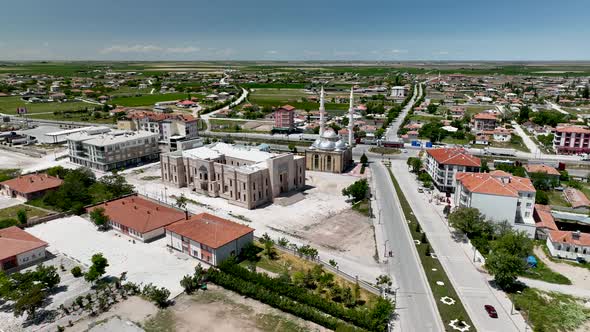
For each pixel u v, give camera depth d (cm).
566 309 9062
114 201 14250
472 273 10619
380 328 8088
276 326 8406
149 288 9444
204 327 8331
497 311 8981
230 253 11050
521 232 11556
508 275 9544
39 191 15788
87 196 15300
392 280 10200
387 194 16912
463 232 13062
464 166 16612
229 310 8931
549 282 10219
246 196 15088
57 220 13688
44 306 8944
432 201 16112
